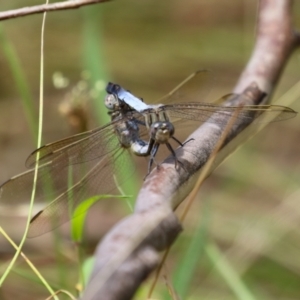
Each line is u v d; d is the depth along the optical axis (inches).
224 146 29.0
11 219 35.7
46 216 29.9
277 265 35.6
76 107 31.7
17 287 34.5
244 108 29.4
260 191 42.1
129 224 26.8
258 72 30.5
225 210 39.5
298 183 42.9
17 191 30.3
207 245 32.4
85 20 33.1
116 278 26.4
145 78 53.5
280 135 48.7
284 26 30.9
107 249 26.5
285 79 51.1
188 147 28.5
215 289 35.1
